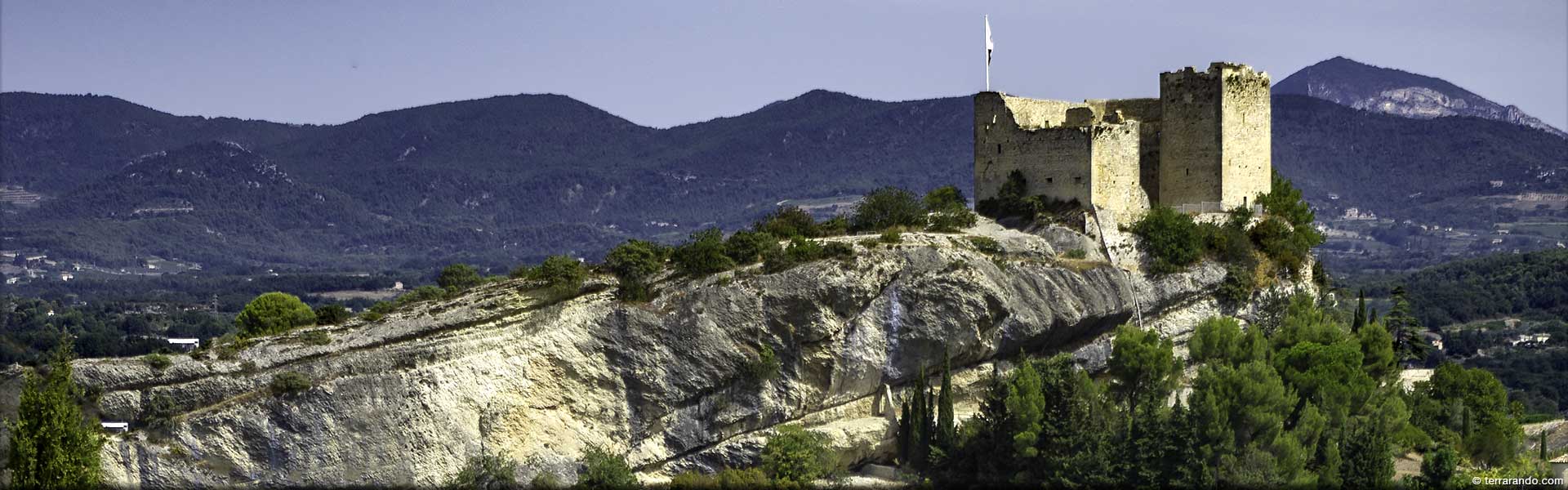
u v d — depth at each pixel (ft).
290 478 462.60
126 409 459.73
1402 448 513.04
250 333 533.14
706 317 499.92
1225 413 469.16
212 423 460.14
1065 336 531.09
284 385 466.29
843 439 502.79
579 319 497.05
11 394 454.81
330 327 500.74
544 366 490.49
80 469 424.87
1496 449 526.16
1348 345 523.70
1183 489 452.35
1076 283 524.93
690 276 508.12
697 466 502.38
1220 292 551.18
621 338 497.05
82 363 464.24
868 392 516.32
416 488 469.98
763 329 501.15
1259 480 451.94
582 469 485.97
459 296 520.42
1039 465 477.36
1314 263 589.73
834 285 502.38
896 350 511.81
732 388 503.20
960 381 521.65
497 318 494.18
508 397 484.33
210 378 466.70
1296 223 583.17
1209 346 524.93
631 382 497.05
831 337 506.48
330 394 467.93
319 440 465.47
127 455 452.76
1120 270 533.96
